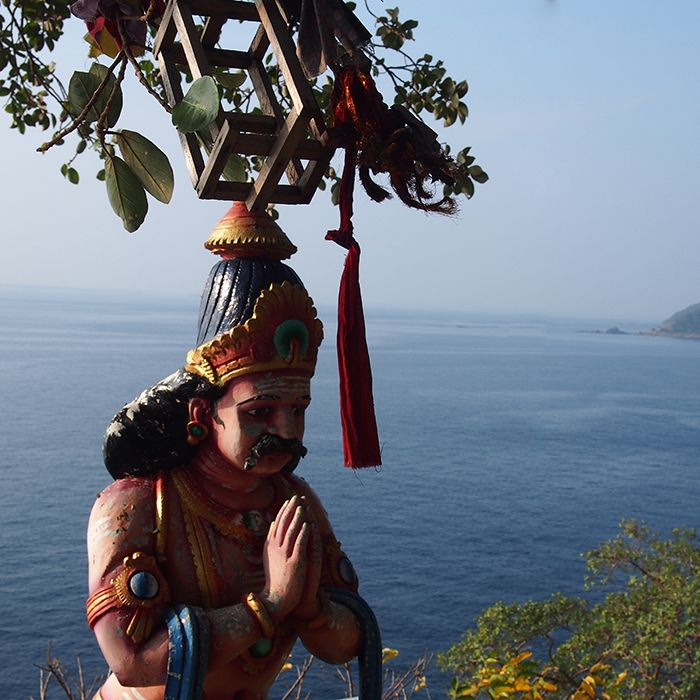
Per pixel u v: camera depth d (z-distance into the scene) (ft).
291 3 10.52
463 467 456.86
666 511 386.93
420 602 258.57
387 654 19.31
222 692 10.50
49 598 238.07
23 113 20.61
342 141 10.33
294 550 10.01
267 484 11.27
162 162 12.53
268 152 10.00
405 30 20.12
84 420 562.66
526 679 20.39
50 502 347.77
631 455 516.32
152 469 10.64
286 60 9.83
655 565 85.51
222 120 9.78
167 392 10.53
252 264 10.50
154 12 11.82
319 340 10.70
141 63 17.89
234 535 10.57
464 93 19.98
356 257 10.74
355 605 11.10
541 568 297.94
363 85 10.18
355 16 10.31
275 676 11.08
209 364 10.33
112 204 12.91
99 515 10.32
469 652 79.30
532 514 368.27
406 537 323.57
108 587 9.87
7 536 297.53
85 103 12.82
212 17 10.75
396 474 428.15
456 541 322.14
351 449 10.66
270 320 10.20
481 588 274.57
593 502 395.14
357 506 360.48
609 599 81.51
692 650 73.87
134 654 9.64
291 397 10.33
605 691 22.17
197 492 10.62
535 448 524.93
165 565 10.26
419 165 10.53
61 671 17.08
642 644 74.38
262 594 10.03
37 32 18.66
